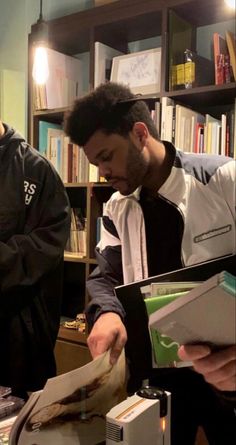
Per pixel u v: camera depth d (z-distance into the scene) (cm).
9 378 163
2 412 101
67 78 308
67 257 285
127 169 117
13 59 316
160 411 87
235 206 120
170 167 122
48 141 300
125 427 79
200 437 180
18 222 163
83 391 83
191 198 122
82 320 289
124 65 272
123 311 106
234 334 61
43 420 77
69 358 280
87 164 281
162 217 127
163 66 251
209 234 121
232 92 240
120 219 135
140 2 259
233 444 130
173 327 61
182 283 89
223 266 94
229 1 212
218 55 237
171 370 112
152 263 130
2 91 309
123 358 99
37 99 298
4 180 162
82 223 296
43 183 167
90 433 86
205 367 64
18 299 162
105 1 274
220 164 125
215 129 237
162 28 252
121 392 98
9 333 162
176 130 244
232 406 74
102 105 113
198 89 240
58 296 173
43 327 167
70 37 299
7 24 318
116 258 139
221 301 56
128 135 115
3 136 165
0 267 155
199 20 268
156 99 257
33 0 314
